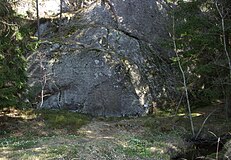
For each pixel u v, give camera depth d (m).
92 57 21.81
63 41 22.94
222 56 15.82
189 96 21.12
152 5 25.89
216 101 20.55
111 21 24.42
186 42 16.34
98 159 11.60
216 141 15.30
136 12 25.08
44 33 24.25
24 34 15.98
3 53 14.93
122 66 21.61
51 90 20.94
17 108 17.50
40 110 19.27
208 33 15.20
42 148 12.01
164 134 16.19
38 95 20.55
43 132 15.79
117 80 21.20
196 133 16.05
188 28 15.84
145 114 20.56
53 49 22.36
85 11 25.34
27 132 15.62
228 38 15.66
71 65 21.64
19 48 15.85
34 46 21.30
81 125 17.25
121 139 14.71
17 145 12.66
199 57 16.48
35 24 24.47
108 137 15.09
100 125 17.70
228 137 15.21
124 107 20.64
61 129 16.44
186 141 15.45
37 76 21.09
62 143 13.20
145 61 22.66
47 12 25.98
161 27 25.09
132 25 24.31
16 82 15.29
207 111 19.44
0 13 15.16
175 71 22.62
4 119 17.09
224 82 15.27
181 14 16.36
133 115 20.48
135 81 21.39
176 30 16.59
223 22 14.38
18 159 10.79
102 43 22.70
